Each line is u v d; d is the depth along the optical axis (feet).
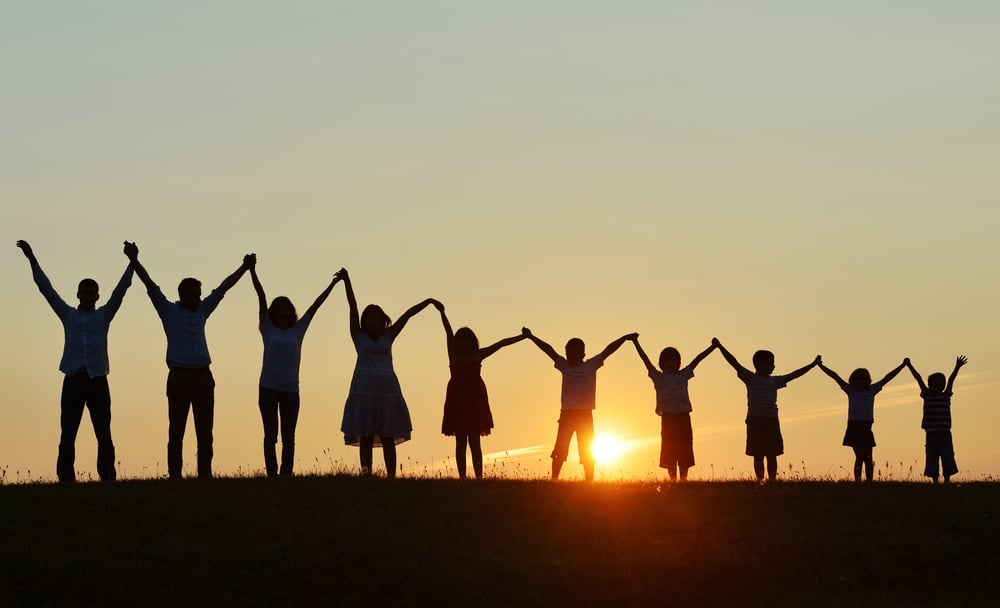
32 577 54.65
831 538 62.03
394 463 74.08
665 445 83.87
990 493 70.90
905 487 72.95
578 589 56.03
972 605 55.16
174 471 70.38
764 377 86.63
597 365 81.61
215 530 60.80
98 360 70.18
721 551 60.29
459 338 77.30
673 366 85.10
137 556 57.26
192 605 53.16
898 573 58.54
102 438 70.38
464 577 56.34
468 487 69.41
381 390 73.05
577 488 70.74
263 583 55.31
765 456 85.71
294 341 71.61
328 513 63.62
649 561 58.75
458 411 76.59
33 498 64.80
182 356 69.77
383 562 57.62
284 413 71.10
